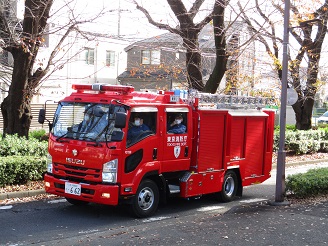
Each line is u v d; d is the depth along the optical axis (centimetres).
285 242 791
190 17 1756
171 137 1028
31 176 1240
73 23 1638
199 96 1104
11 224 900
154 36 1953
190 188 1084
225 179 1211
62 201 1138
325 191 1273
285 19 1146
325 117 4141
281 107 1162
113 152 920
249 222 936
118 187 925
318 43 2209
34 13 1469
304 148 2373
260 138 1327
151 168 983
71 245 763
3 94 2561
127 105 938
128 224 933
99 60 3381
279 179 1162
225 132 1179
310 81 2420
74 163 956
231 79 2131
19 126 1559
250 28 1842
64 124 993
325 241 801
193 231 856
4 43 1441
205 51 2330
